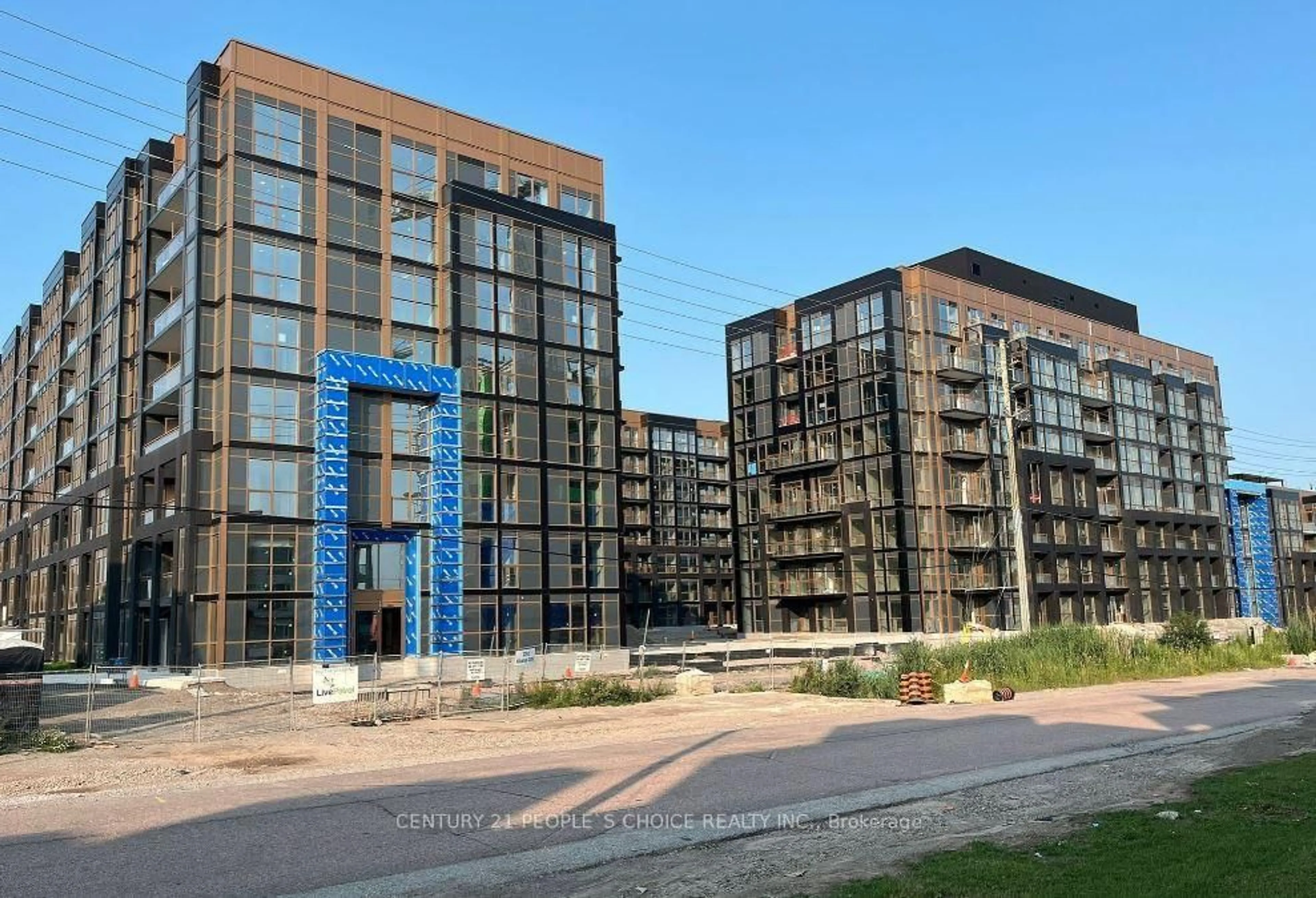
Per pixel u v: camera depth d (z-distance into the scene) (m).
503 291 51.09
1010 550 74.44
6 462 85.88
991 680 33.88
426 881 9.73
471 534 48.03
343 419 43.28
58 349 67.94
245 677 38.41
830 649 55.72
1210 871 8.49
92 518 56.28
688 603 110.44
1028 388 79.56
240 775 17.08
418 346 48.06
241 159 43.47
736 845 11.13
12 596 79.12
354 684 26.48
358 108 47.69
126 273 53.56
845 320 76.50
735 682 39.00
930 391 73.94
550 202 54.78
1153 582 88.25
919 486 72.06
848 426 75.31
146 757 19.73
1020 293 87.38
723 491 119.94
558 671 45.69
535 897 9.12
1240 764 16.31
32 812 13.70
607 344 55.16
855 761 17.31
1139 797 13.39
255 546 41.28
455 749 20.08
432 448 46.62
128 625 48.88
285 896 9.30
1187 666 40.50
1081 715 24.77
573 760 17.86
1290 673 40.41
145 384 49.28
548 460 51.38
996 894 8.11
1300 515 113.50
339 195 46.38
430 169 50.03
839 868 9.77
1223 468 101.88
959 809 12.87
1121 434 88.44
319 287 45.03
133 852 11.06
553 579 50.56
